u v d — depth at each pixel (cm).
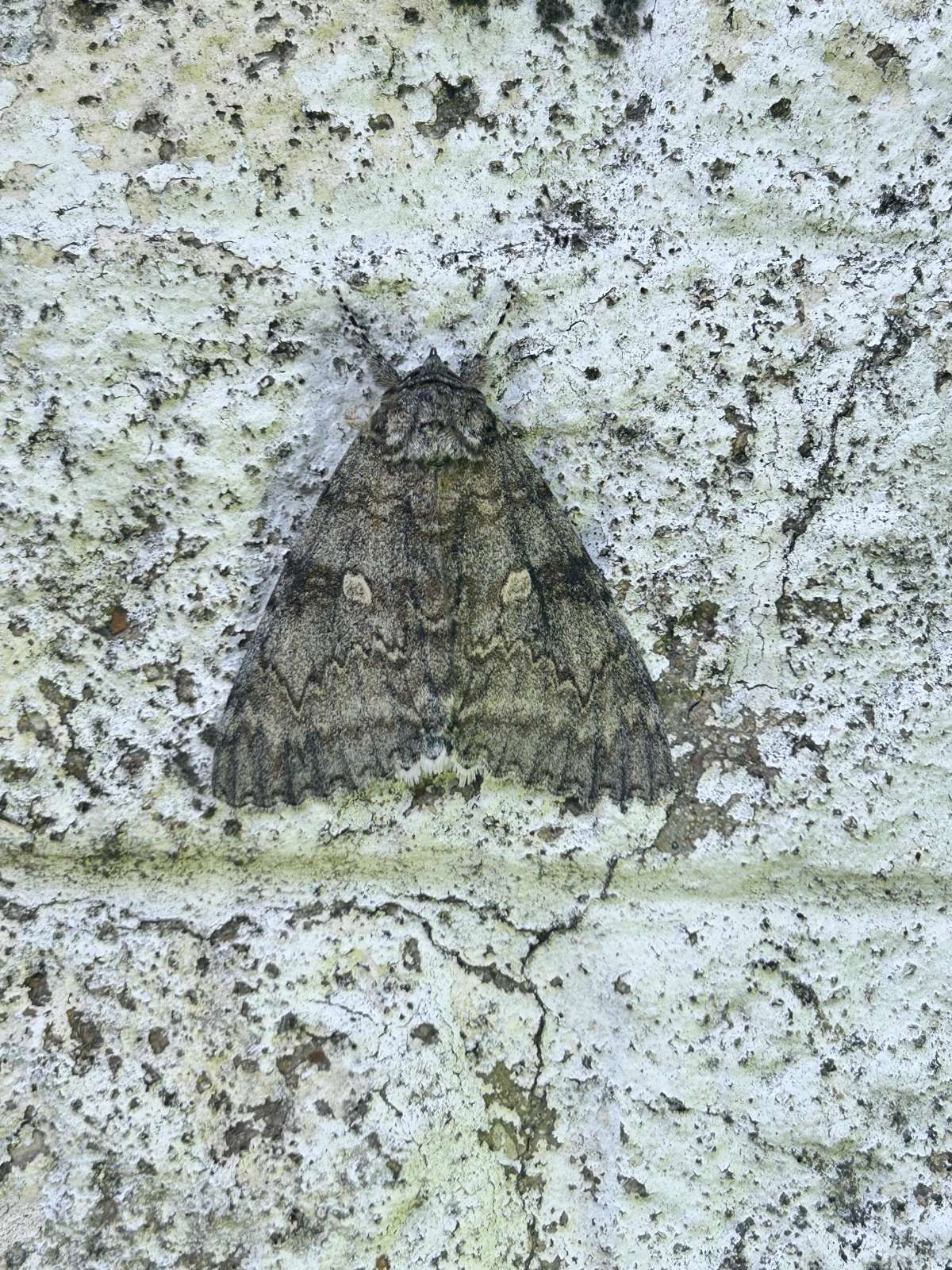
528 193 17
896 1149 17
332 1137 16
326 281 17
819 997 17
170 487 17
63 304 17
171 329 17
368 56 17
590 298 18
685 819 17
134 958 16
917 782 17
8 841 16
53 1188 16
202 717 17
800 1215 16
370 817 17
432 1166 16
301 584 17
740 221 17
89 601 17
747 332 17
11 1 17
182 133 17
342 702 16
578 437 18
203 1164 16
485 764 17
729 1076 17
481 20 17
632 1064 17
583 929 17
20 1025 16
